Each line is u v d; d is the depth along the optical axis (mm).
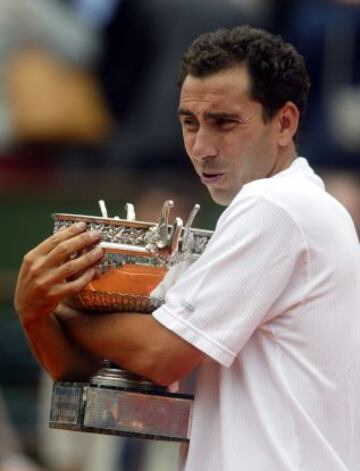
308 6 32375
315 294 14953
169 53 31344
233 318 14812
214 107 15203
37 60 31531
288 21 32250
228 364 14812
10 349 28609
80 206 28797
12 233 28609
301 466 14695
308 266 14961
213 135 15281
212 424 15141
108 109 31656
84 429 15266
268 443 14727
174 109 30953
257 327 14977
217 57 15219
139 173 30891
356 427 15109
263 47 15258
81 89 31625
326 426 14898
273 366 14891
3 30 31484
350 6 32688
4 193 28609
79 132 31391
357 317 15195
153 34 31562
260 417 14805
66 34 31828
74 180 29438
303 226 14938
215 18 31500
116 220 15109
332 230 15094
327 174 31484
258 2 32125
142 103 31391
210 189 15500
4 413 27906
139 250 15156
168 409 15219
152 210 27625
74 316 15484
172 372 15000
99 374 15562
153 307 15219
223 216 15109
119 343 15133
